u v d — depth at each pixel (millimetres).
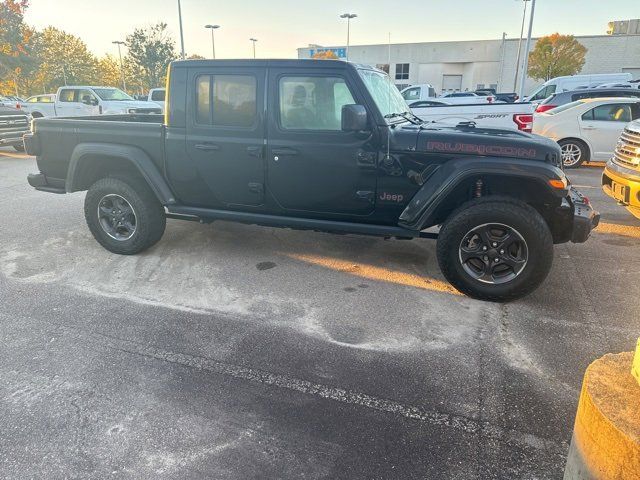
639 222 6219
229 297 4027
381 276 4477
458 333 3428
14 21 40969
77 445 2359
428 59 52125
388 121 4008
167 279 4406
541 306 3850
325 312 3754
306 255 5031
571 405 2643
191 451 2324
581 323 3566
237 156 4312
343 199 4164
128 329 3484
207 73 4258
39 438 2404
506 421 2521
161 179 4617
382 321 3609
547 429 2463
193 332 3445
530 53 42062
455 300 3971
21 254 5051
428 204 3846
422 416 2562
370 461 2260
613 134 9555
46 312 3742
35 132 5059
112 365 3035
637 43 41500
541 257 3658
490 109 9656
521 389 2785
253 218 4492
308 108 4055
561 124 9867
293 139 4117
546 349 3209
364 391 2775
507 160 3676
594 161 9930
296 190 4258
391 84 4762
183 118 4418
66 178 5051
